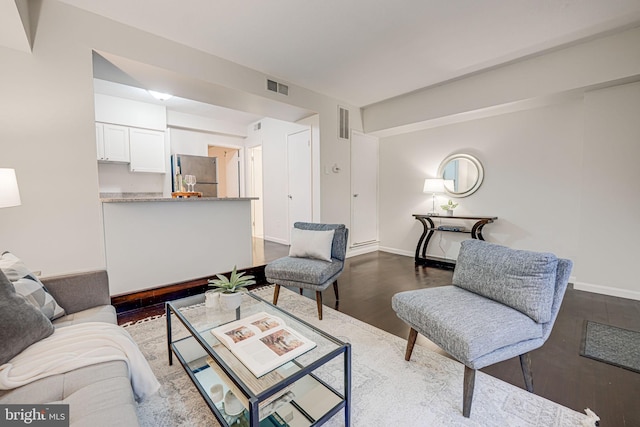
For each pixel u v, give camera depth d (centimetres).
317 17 242
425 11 235
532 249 375
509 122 387
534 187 371
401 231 518
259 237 615
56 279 164
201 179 544
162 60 273
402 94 434
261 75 348
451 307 159
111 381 106
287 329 148
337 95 434
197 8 231
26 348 117
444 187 453
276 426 120
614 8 232
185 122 534
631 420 136
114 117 447
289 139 502
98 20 240
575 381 164
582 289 318
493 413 140
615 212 298
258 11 234
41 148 223
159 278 289
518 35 272
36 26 217
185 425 133
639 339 210
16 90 213
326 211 450
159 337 214
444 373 172
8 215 215
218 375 145
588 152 310
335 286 288
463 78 375
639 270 289
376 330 228
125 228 266
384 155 536
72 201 236
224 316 178
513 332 141
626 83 286
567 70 300
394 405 146
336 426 133
